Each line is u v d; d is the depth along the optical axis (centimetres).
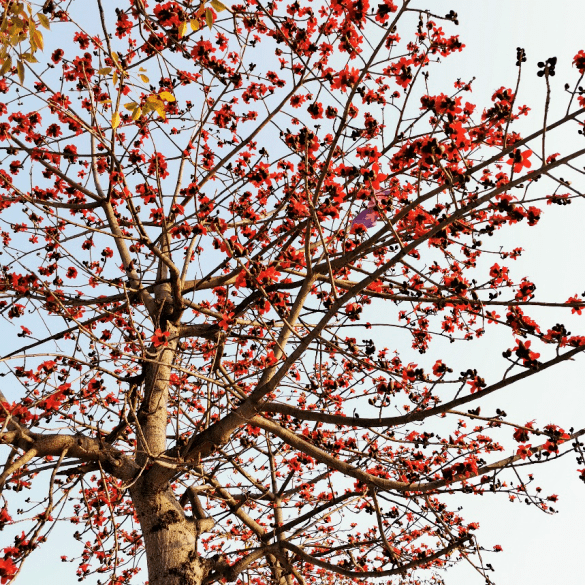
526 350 270
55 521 320
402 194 393
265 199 478
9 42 249
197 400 552
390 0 307
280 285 451
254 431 532
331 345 374
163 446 442
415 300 385
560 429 329
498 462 338
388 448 504
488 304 321
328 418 361
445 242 361
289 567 455
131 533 641
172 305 500
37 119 463
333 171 395
